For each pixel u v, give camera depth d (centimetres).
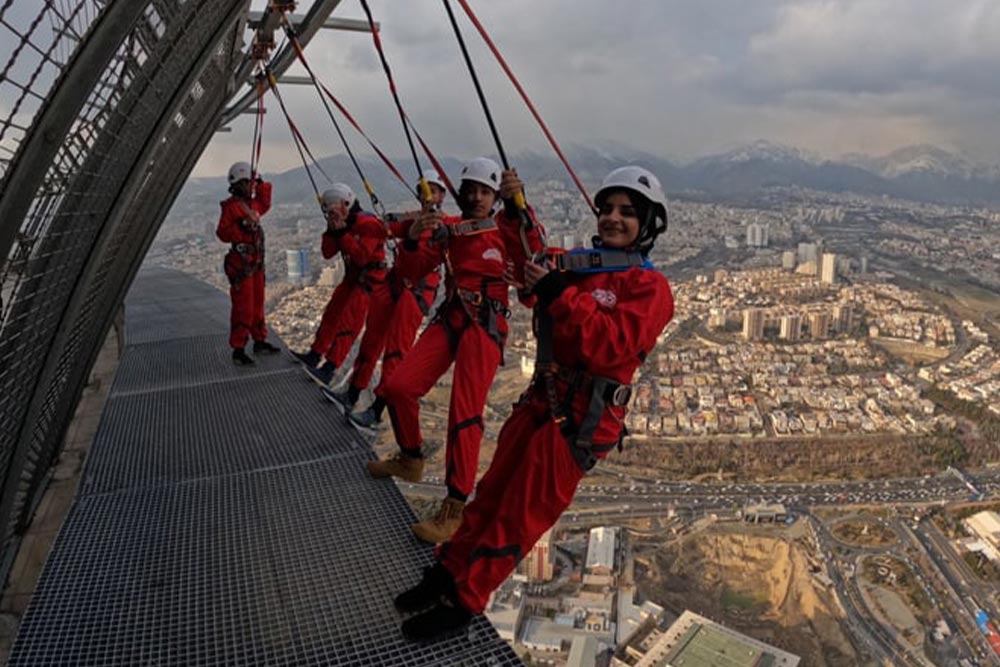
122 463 398
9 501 279
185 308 917
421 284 421
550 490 217
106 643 243
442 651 233
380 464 357
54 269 258
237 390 532
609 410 212
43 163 194
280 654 235
